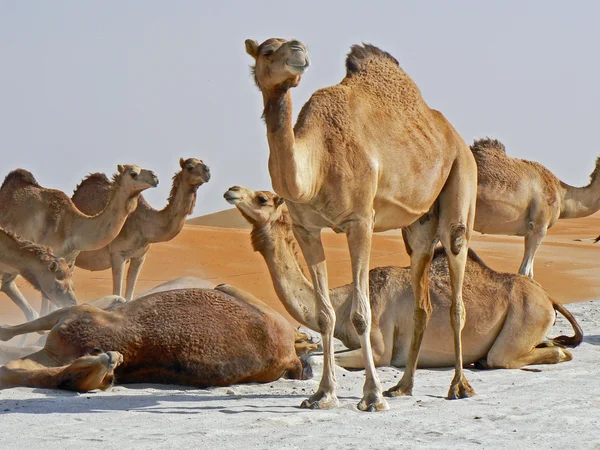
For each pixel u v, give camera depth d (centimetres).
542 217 3778
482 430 1475
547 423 1526
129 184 3284
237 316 1936
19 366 1844
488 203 3684
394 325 2222
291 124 1573
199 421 1535
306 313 2095
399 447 1345
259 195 2042
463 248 1909
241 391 1884
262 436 1419
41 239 3344
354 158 1683
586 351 2528
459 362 1847
